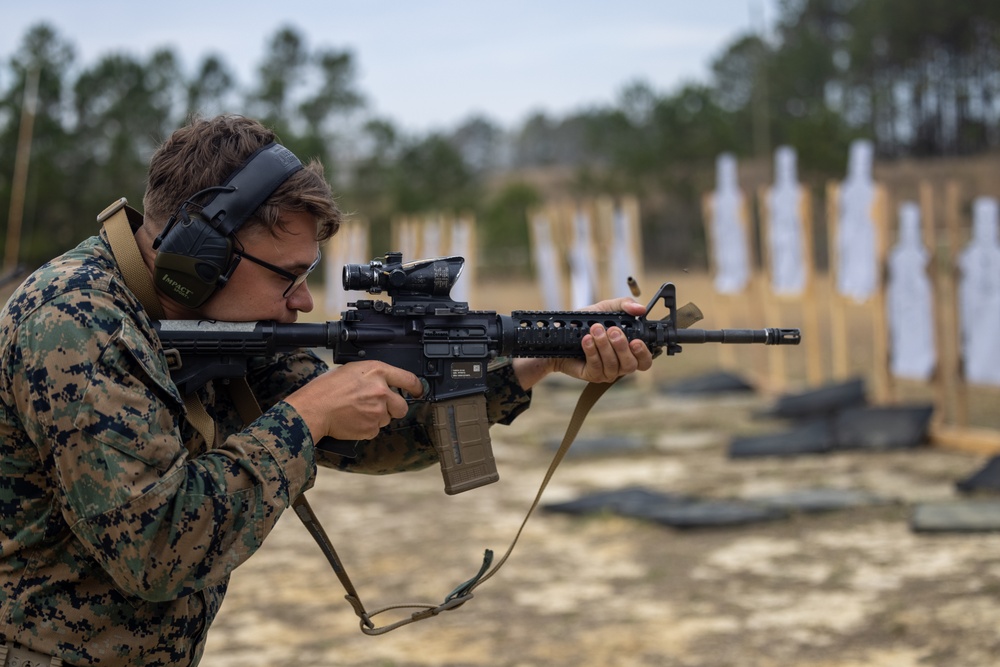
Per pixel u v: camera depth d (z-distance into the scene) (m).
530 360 2.62
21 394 1.84
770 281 11.77
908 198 36.03
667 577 5.51
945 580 5.12
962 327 8.34
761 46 42.53
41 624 1.93
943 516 6.08
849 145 29.61
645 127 42.06
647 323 2.54
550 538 6.40
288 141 33.28
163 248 2.02
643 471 8.19
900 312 9.04
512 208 38.12
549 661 4.47
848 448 8.32
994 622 4.53
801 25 47.81
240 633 4.95
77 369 1.81
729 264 12.62
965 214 31.53
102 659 1.96
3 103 25.17
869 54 42.84
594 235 14.57
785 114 40.22
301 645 4.77
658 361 15.04
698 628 4.75
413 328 2.32
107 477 1.79
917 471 7.49
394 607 2.41
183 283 2.03
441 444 2.34
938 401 8.66
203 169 2.04
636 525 6.54
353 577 5.75
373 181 38.81
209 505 1.84
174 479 1.83
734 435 9.38
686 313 2.59
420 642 4.76
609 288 14.59
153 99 30.91
